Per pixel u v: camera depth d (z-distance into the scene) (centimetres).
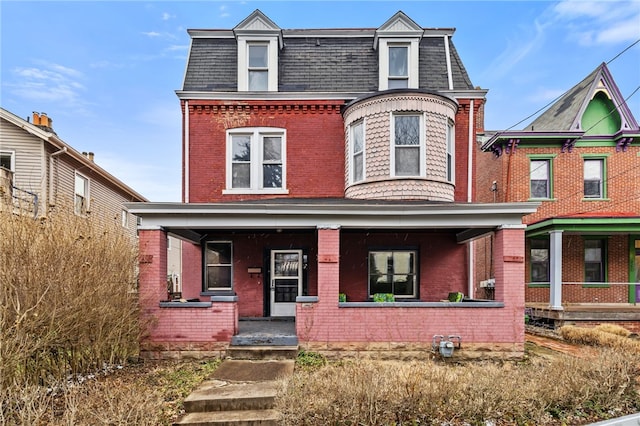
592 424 443
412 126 986
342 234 1056
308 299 772
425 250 1052
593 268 1387
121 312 720
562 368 531
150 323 754
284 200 994
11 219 621
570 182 1390
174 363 727
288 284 1055
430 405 436
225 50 1168
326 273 781
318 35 1202
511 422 450
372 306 772
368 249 1052
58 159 1364
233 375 627
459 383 470
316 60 1161
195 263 1059
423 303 773
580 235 1375
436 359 755
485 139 1620
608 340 866
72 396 455
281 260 1061
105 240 715
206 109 1095
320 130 1100
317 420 410
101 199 1652
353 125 1041
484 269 1523
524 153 1405
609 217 1170
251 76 1132
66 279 623
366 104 1000
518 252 779
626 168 1386
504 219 788
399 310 772
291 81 1130
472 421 439
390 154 966
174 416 489
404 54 1134
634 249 1373
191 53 1164
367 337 766
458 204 789
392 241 1054
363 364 577
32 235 613
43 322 589
